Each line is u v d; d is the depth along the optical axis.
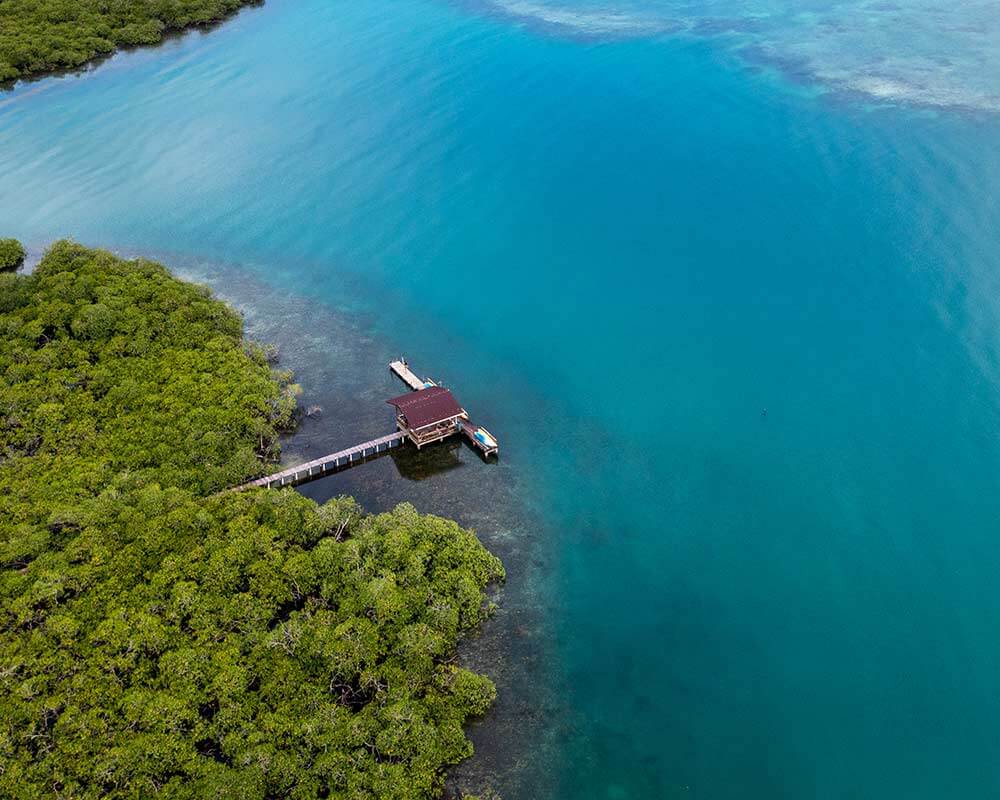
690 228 96.00
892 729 47.16
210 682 46.25
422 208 104.50
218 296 90.12
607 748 46.28
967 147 102.38
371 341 83.06
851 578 56.31
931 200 94.00
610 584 56.69
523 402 74.38
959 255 85.38
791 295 83.94
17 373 70.12
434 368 79.06
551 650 52.03
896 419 68.50
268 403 70.12
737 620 53.91
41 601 50.06
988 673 49.81
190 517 55.78
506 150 115.19
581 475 66.19
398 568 54.00
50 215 104.50
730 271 88.56
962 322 77.25
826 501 62.28
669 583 56.69
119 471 61.41
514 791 43.94
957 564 56.66
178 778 41.53
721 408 71.94
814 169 103.00
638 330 82.19
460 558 55.62
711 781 44.69
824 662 51.00
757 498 63.12
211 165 115.31
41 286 81.75
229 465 62.25
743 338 79.50
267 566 53.03
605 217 99.75
